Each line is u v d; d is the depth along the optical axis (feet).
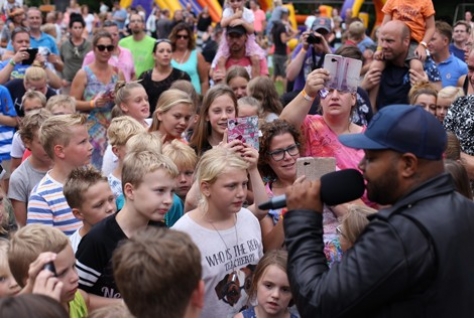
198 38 68.59
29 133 18.62
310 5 94.79
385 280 8.54
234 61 30.66
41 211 16.15
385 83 23.44
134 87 22.08
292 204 9.46
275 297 12.80
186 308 8.34
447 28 28.58
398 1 25.88
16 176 18.90
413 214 8.83
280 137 16.34
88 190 14.33
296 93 27.40
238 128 16.08
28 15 39.99
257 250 14.11
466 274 8.98
